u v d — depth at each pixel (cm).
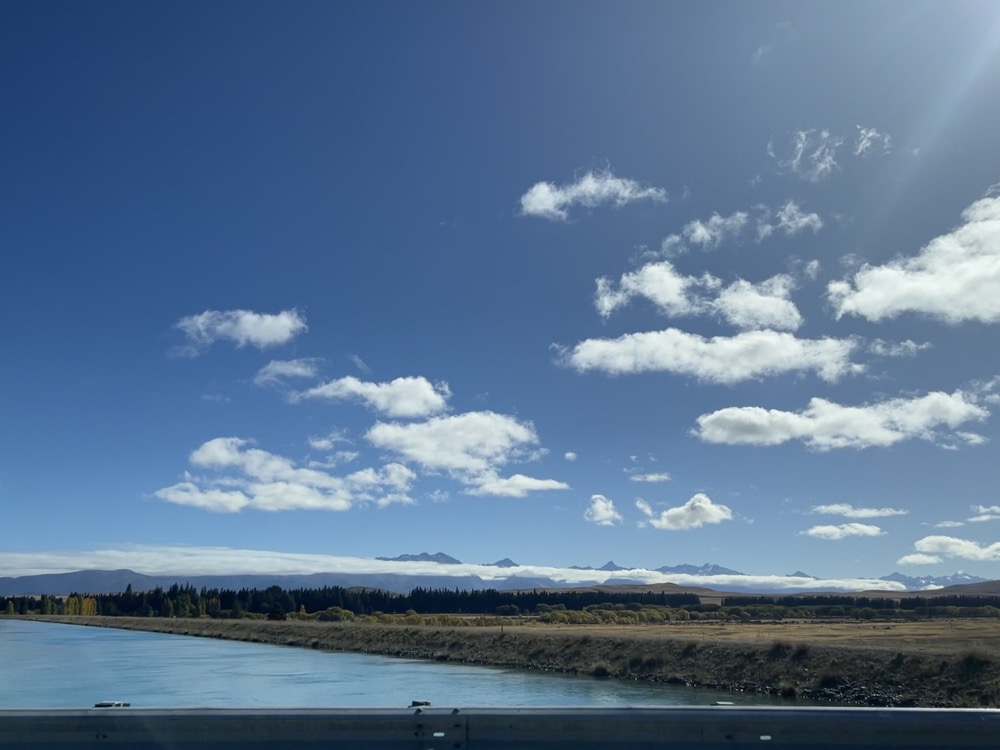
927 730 614
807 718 614
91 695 4109
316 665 6297
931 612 18738
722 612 18575
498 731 625
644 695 4069
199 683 4819
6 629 15088
